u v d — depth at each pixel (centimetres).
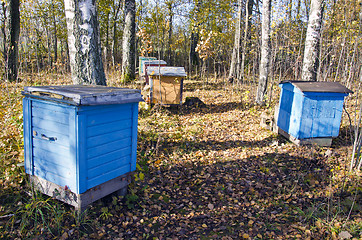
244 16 1553
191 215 361
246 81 1488
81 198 299
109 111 307
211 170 495
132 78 1435
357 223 343
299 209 376
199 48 1100
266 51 948
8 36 1173
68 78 1330
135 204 366
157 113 812
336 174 474
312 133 589
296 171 492
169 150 564
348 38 947
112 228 313
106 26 2511
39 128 307
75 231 294
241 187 441
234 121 809
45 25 2147
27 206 301
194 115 857
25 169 332
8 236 281
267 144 625
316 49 745
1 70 1146
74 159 281
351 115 765
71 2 439
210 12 1858
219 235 323
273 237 321
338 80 1092
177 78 824
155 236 311
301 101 572
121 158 338
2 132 475
